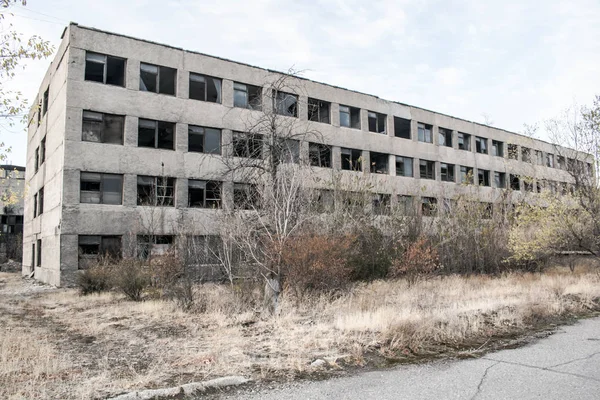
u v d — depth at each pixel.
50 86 26.34
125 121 23.55
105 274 17.22
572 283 17.03
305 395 5.45
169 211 23.88
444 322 9.60
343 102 32.28
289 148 13.07
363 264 17.53
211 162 25.53
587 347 7.87
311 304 11.96
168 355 7.45
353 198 20.19
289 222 12.41
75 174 21.83
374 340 8.07
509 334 9.14
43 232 25.58
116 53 23.56
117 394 5.52
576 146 18.08
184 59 25.59
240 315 10.89
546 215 18.16
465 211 23.14
